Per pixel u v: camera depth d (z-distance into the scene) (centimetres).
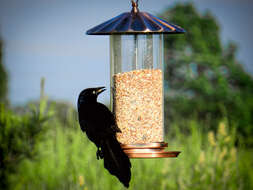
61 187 1231
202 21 2588
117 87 823
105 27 749
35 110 1034
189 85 2398
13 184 1110
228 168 1209
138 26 732
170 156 788
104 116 764
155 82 822
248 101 2302
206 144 1328
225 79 2433
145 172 1259
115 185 1223
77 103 827
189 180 1195
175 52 2514
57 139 1305
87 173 1227
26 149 1010
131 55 820
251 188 1309
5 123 1005
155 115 820
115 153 733
